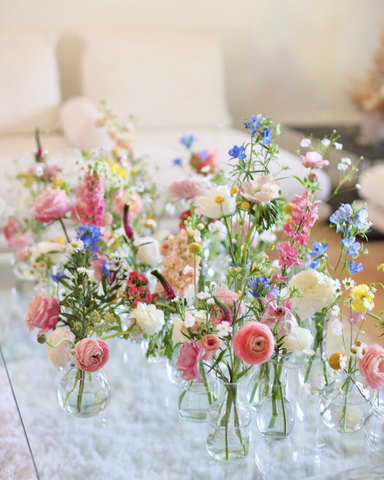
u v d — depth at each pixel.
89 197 1.22
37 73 3.02
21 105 2.98
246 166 1.00
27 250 1.52
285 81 3.95
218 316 0.85
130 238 1.20
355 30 3.98
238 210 1.00
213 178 1.50
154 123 3.20
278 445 0.97
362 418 0.95
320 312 1.00
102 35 3.19
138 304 0.97
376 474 0.93
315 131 3.44
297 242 0.92
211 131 3.08
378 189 2.59
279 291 0.92
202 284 1.19
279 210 0.97
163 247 1.17
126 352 1.26
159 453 0.96
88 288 0.99
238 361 0.87
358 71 4.06
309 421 1.03
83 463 0.94
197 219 1.22
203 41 3.35
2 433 1.48
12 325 1.39
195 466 0.93
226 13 3.70
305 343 0.87
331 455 0.95
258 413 0.95
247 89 3.90
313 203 0.91
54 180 1.52
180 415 1.02
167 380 1.16
